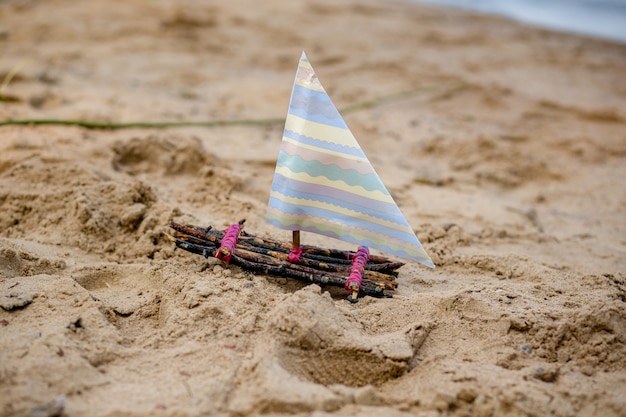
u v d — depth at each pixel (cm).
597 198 563
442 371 270
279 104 793
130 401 237
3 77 709
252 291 316
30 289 302
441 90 902
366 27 1312
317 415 234
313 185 312
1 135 515
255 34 1177
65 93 701
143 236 373
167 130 615
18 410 223
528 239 450
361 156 308
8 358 247
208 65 959
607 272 387
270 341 271
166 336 285
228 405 239
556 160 650
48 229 383
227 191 460
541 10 1988
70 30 1051
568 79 1016
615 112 801
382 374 271
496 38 1308
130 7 1274
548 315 310
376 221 312
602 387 267
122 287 332
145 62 931
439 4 1908
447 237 428
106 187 412
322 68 1005
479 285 356
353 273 324
